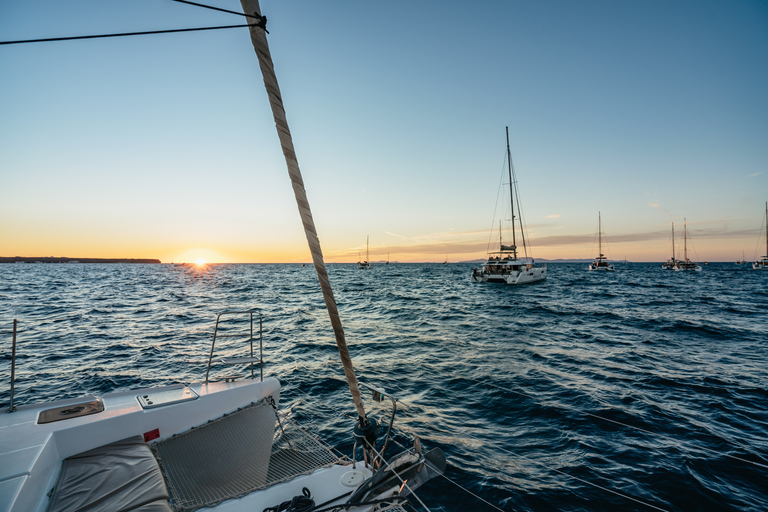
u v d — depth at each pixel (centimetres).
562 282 5725
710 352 1385
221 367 1166
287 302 3203
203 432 397
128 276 7931
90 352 1341
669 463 601
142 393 427
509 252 4853
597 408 826
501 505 500
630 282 5831
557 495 521
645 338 1647
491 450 647
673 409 822
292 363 1227
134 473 294
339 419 773
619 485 544
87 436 337
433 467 345
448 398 901
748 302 3067
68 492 266
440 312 2567
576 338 1658
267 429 420
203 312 2478
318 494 306
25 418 345
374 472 334
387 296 3756
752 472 575
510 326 1988
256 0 236
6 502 221
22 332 1691
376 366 1192
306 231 270
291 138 260
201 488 314
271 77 248
